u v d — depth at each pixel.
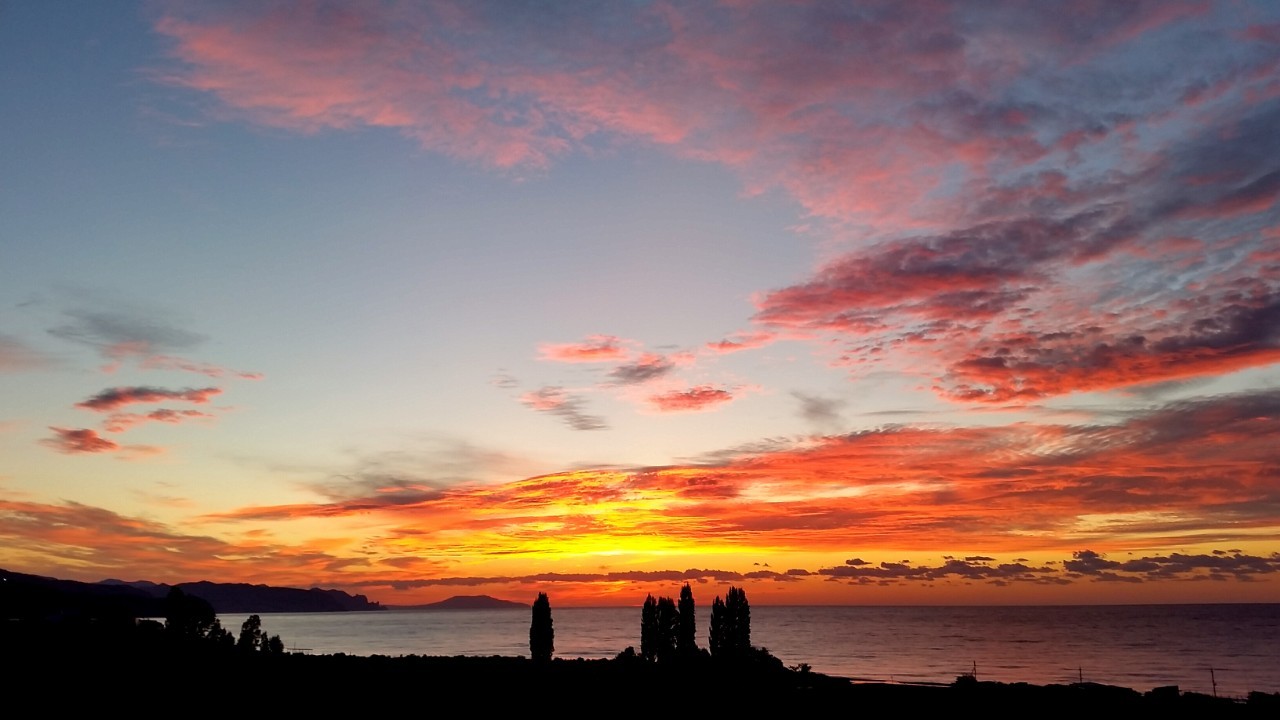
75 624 97.56
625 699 66.75
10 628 91.06
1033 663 176.00
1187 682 136.62
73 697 61.34
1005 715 60.44
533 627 91.38
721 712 61.38
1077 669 161.12
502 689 70.50
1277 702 66.31
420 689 70.12
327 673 79.25
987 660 184.62
